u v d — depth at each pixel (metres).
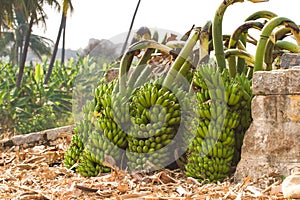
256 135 5.30
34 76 22.94
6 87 21.25
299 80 5.11
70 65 25.61
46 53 52.78
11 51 52.03
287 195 4.62
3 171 6.44
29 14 29.20
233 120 5.48
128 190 5.17
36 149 7.53
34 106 21.91
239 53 6.08
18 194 5.15
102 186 5.24
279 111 5.21
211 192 4.97
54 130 8.07
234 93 5.46
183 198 4.76
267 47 6.09
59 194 5.06
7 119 20.81
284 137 5.18
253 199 4.70
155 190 5.17
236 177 5.35
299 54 5.64
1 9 28.20
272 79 5.22
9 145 8.37
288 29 6.07
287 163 5.14
